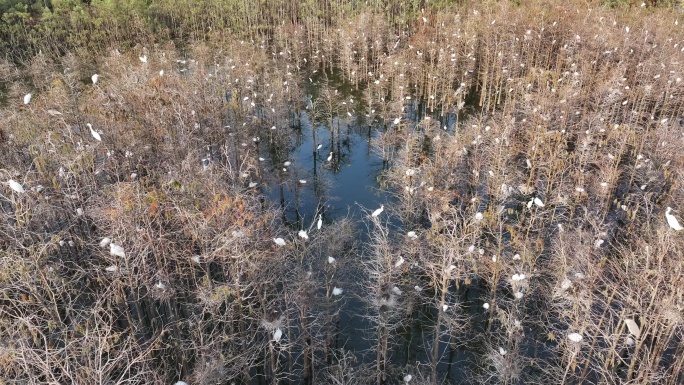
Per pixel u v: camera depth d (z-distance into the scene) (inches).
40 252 935.0
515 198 1812.3
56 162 1381.6
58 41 3309.5
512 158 1941.4
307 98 3014.3
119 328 1168.8
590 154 1934.1
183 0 3754.9
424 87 2957.7
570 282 1106.1
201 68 2265.0
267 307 1155.9
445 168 1802.4
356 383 1114.1
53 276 973.2
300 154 2480.3
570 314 1111.0
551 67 2901.1
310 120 2677.2
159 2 3772.1
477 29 2994.6
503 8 2915.8
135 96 1754.4
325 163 2378.2
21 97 2153.1
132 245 1031.6
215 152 1818.4
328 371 1273.4
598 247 1230.9
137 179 1375.5
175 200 1068.5
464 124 2511.1
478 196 1781.5
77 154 1325.0
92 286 1266.0
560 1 3193.9
